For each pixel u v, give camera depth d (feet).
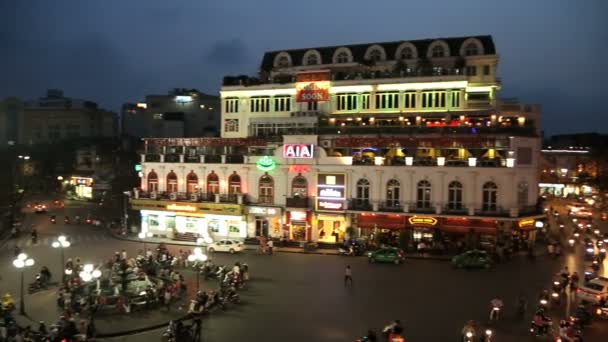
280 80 213.46
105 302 99.25
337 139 175.63
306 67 218.18
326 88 201.05
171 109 384.68
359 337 86.43
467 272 134.82
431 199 164.45
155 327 92.22
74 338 82.64
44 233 204.44
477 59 195.21
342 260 151.64
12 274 132.57
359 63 207.51
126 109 399.24
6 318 89.56
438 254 156.97
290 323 93.45
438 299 108.68
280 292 114.83
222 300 103.50
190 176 195.11
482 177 159.02
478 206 159.43
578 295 102.78
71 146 364.38
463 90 187.42
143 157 201.98
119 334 88.69
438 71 189.78
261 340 84.84
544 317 87.25
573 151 380.58
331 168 174.29
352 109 201.05
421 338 85.61
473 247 156.66
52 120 428.15
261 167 182.50
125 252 152.56
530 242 160.45
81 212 266.98
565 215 255.09
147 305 100.89
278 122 208.33
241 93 217.77
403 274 132.57
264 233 185.26
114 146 358.43
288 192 180.86
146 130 391.24
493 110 180.34
